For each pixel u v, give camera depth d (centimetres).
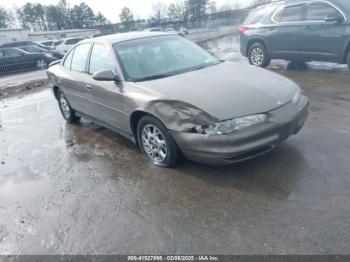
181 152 377
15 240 305
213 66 455
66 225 318
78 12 7375
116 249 279
